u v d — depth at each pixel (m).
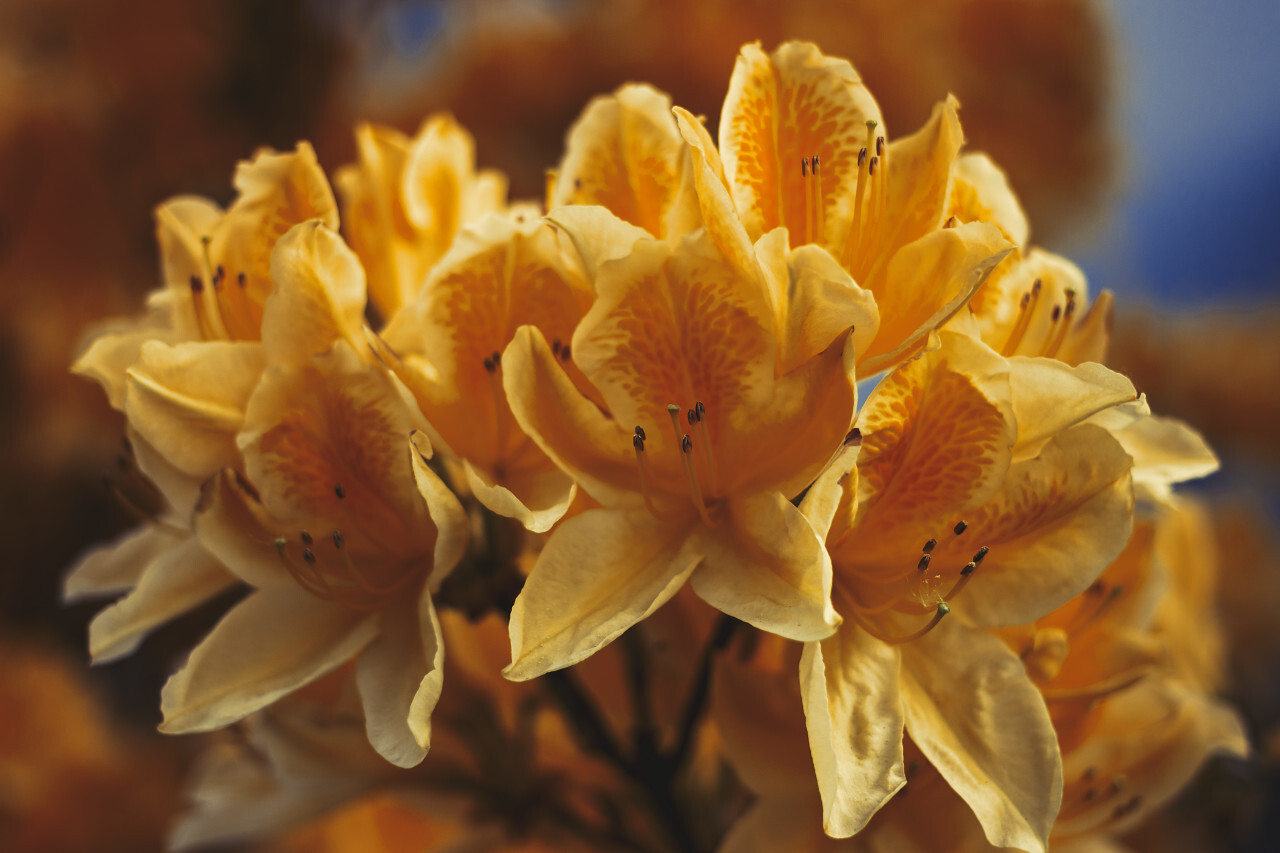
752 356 0.33
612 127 0.35
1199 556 0.42
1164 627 0.40
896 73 1.21
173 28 1.18
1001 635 0.35
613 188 0.35
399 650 0.34
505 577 0.35
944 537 0.34
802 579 0.32
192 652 0.34
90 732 0.98
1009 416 0.33
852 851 0.35
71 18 1.20
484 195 0.39
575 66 1.26
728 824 0.39
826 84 0.35
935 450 0.34
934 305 0.33
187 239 0.37
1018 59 1.36
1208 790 0.46
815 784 0.35
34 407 1.14
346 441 0.34
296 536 0.35
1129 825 0.38
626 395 0.33
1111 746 0.38
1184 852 0.58
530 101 1.28
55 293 1.17
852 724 0.33
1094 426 0.33
